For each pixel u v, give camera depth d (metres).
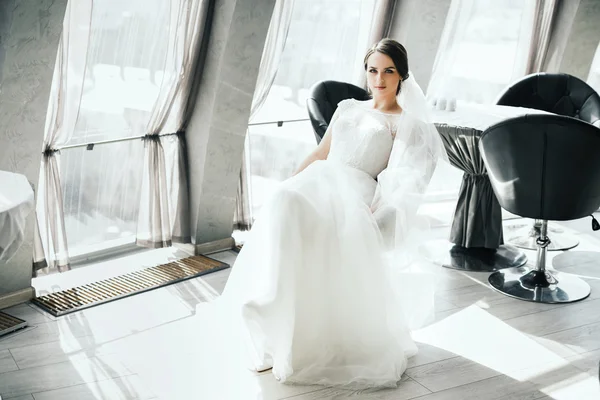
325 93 4.51
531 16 6.09
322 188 3.35
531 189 3.82
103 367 3.27
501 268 4.59
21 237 2.40
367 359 3.23
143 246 4.66
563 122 3.57
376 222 3.38
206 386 3.11
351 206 3.29
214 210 4.85
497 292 4.23
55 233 4.14
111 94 4.31
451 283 4.37
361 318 3.25
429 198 6.12
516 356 3.43
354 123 3.68
